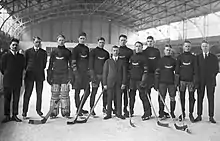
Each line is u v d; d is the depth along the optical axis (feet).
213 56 13.67
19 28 75.56
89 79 14.14
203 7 54.39
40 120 12.83
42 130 11.50
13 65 12.62
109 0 64.39
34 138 10.52
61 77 13.46
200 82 13.61
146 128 12.14
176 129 12.09
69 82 13.83
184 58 13.57
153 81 14.42
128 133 11.37
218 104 16.49
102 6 71.20
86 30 80.59
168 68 13.75
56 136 10.80
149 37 14.53
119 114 13.93
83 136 10.88
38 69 13.43
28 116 14.24
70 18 79.36
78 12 78.79
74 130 11.60
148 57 14.44
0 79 20.17
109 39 82.38
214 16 52.95
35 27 78.02
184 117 14.01
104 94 15.19
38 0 59.11
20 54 13.04
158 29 75.97
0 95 17.26
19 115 14.43
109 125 12.47
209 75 13.58
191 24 61.36
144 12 69.10
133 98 14.17
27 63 13.46
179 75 13.67
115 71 13.66
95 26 81.25
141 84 13.82
